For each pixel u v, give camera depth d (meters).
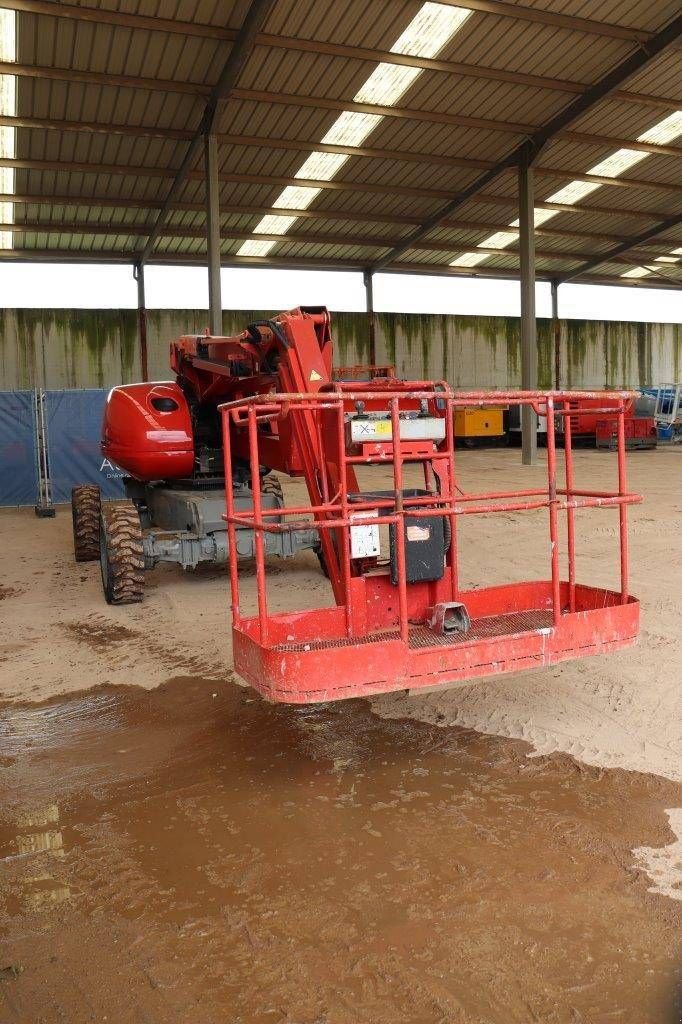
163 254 23.84
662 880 2.53
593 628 3.43
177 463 7.34
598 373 31.64
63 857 2.86
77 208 20.33
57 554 9.72
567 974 2.13
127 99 15.49
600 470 17.44
